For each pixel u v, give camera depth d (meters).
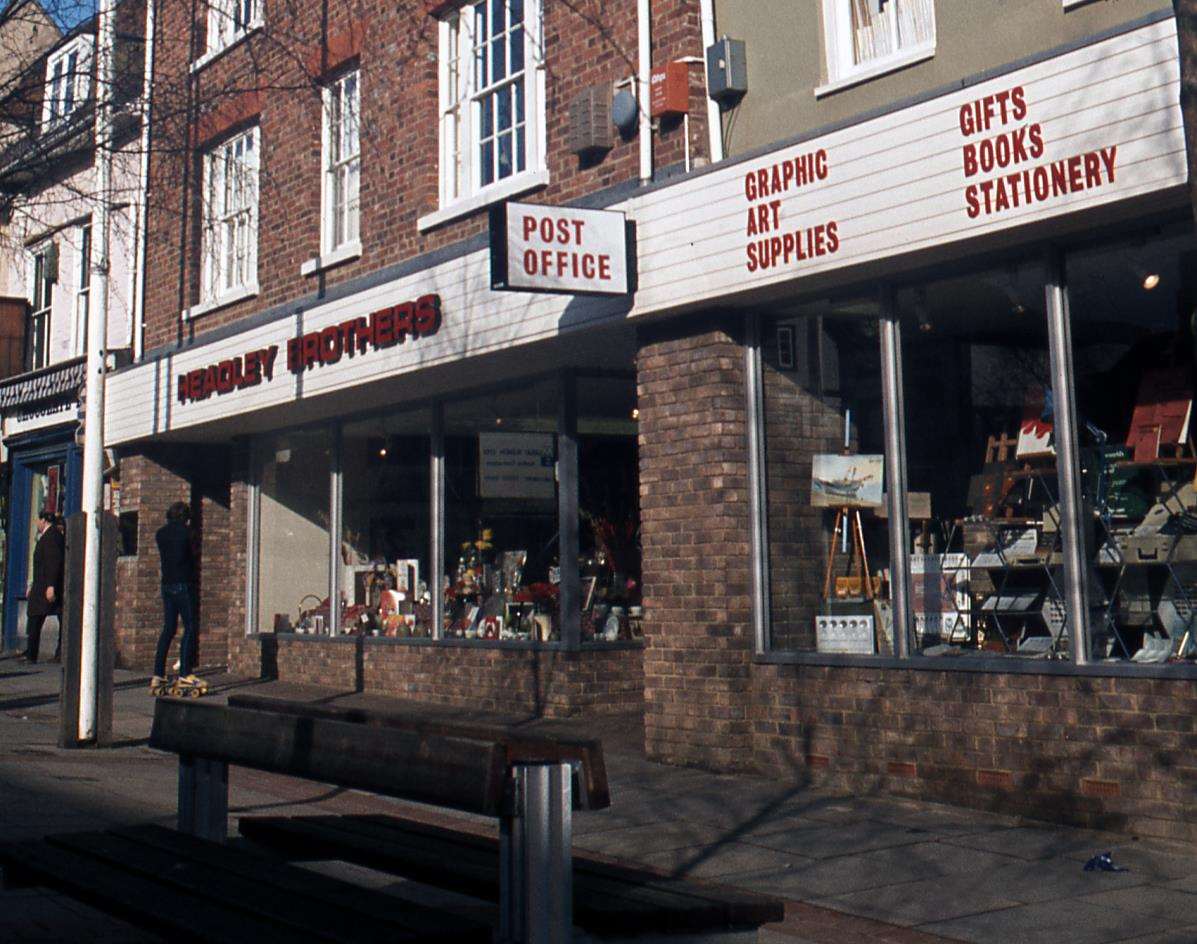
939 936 5.93
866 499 9.40
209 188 17.22
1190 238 7.79
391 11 14.07
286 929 3.98
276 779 10.56
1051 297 8.35
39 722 13.55
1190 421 7.75
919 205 8.54
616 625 12.77
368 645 15.05
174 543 14.74
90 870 5.03
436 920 4.06
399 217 13.78
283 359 15.04
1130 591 7.96
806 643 9.70
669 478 10.34
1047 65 7.89
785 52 9.92
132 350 18.86
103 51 13.51
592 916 4.07
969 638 8.76
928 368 9.06
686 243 10.01
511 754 4.14
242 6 16.47
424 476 14.50
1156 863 7.09
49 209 20.17
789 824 8.23
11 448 22.59
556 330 11.17
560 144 11.76
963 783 8.55
